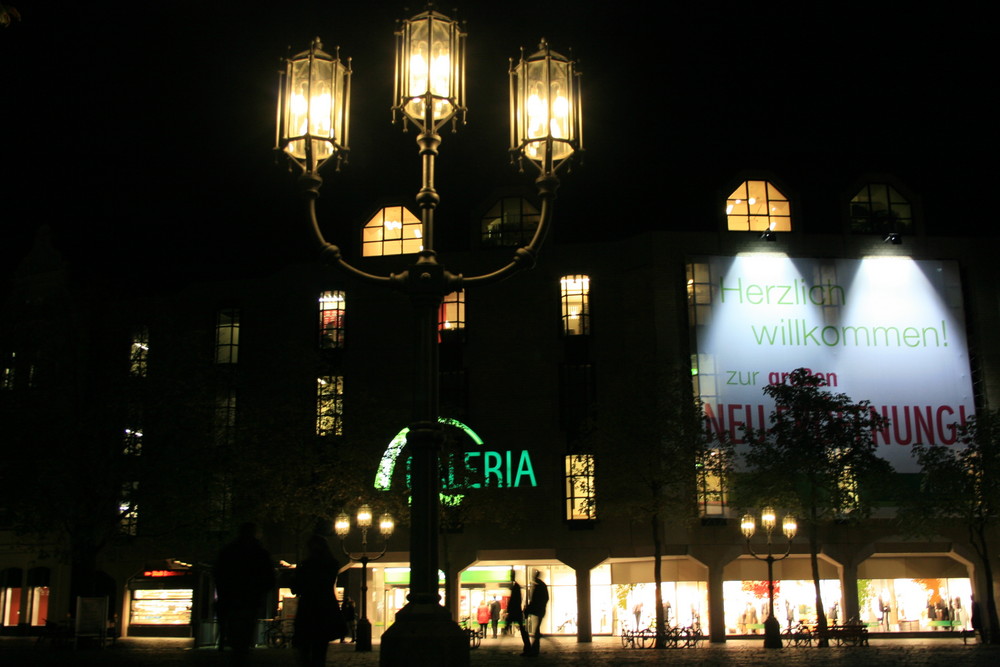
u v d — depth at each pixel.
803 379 43.81
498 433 50.53
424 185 12.29
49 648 37.66
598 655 31.38
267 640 41.44
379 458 50.19
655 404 43.53
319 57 12.38
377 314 52.53
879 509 49.16
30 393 36.38
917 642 42.94
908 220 54.03
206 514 37.84
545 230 12.41
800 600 48.41
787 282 52.03
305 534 44.75
